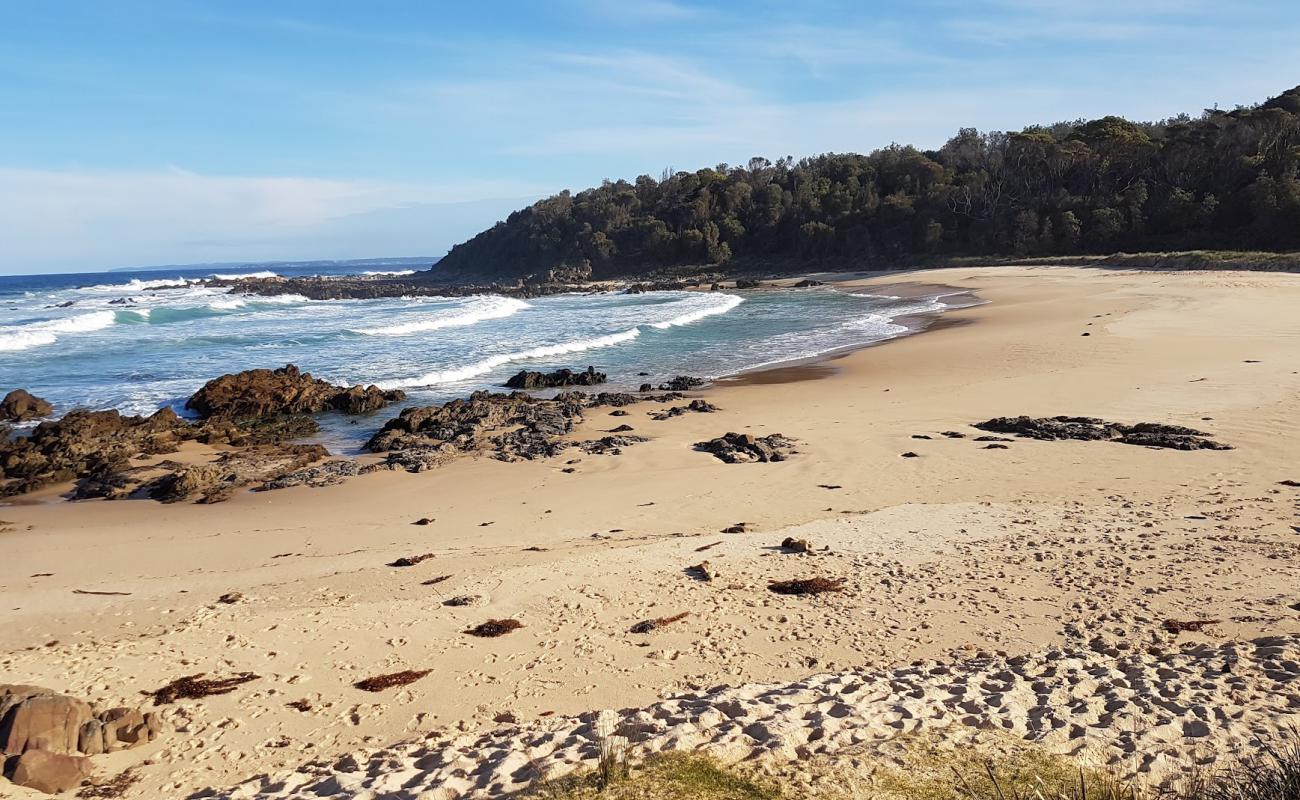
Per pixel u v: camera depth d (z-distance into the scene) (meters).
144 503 14.55
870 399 20.75
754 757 5.30
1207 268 54.25
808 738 5.62
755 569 9.81
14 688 6.47
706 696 6.73
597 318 45.28
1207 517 10.71
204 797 5.66
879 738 5.58
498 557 10.70
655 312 48.34
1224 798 4.38
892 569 9.64
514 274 121.88
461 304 57.84
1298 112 77.50
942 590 8.94
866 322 39.97
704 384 24.81
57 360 30.72
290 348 33.72
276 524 12.95
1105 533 10.39
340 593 9.59
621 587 9.38
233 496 14.74
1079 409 17.92
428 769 5.67
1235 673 6.45
